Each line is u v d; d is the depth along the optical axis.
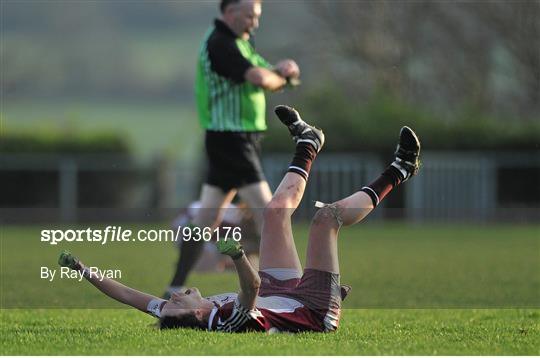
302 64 100.25
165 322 21.28
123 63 196.50
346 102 82.38
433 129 79.56
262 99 31.41
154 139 155.62
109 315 26.77
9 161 81.12
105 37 192.12
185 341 19.55
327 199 77.69
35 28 162.62
